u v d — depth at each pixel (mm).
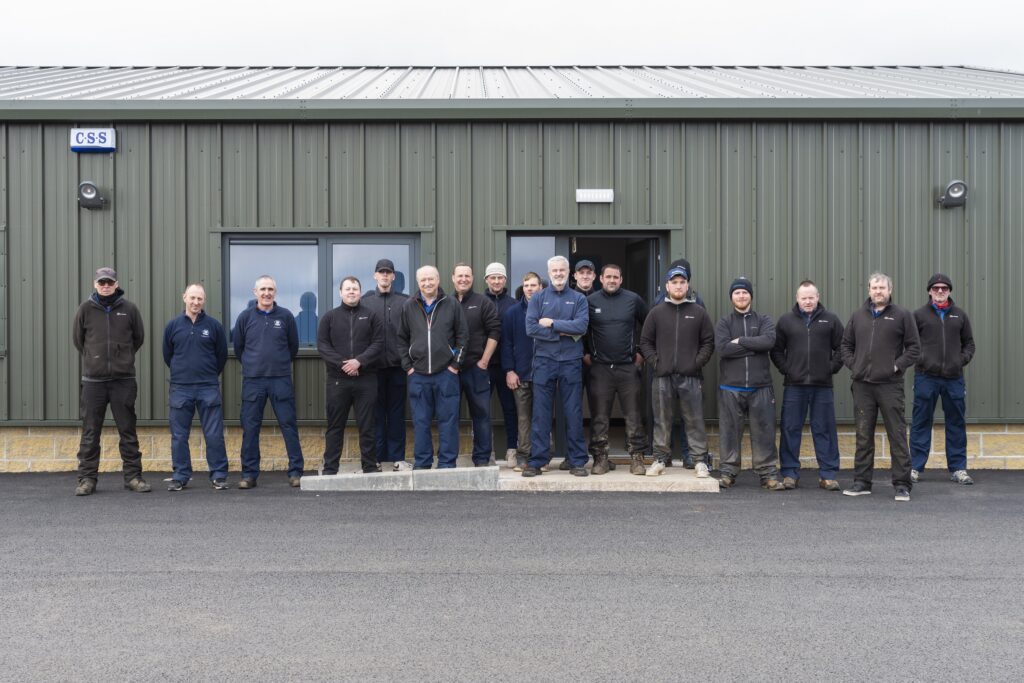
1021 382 9070
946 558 5336
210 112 8836
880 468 8922
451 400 7660
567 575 4945
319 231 8984
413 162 9008
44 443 8930
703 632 4078
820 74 12062
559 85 10406
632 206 9031
